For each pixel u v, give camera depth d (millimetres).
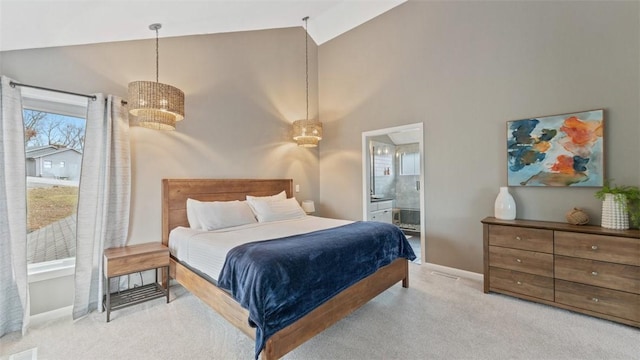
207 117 3471
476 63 3215
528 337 2016
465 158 3316
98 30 2410
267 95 4199
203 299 2266
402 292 2855
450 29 3416
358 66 4434
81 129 2623
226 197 3559
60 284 2412
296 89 4633
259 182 3973
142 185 2914
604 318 2201
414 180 6199
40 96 2303
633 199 2293
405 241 2926
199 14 2828
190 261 2512
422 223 3688
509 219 2850
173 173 3152
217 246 2227
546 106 2768
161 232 3043
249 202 3592
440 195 3527
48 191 2438
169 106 2578
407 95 3840
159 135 3045
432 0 3568
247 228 2973
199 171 3383
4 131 2061
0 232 2061
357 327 2178
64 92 2387
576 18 2600
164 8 2451
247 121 3922
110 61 2695
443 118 3490
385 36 4078
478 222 3232
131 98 2475
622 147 2396
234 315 1894
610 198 2324
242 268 1794
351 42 4516
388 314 2387
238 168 3805
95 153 2514
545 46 2766
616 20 2416
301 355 1835
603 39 2475
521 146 2885
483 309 2459
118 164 2656
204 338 2041
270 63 4250
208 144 3477
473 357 1805
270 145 4230
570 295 2354
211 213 3006
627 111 2373
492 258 2783
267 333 1558
